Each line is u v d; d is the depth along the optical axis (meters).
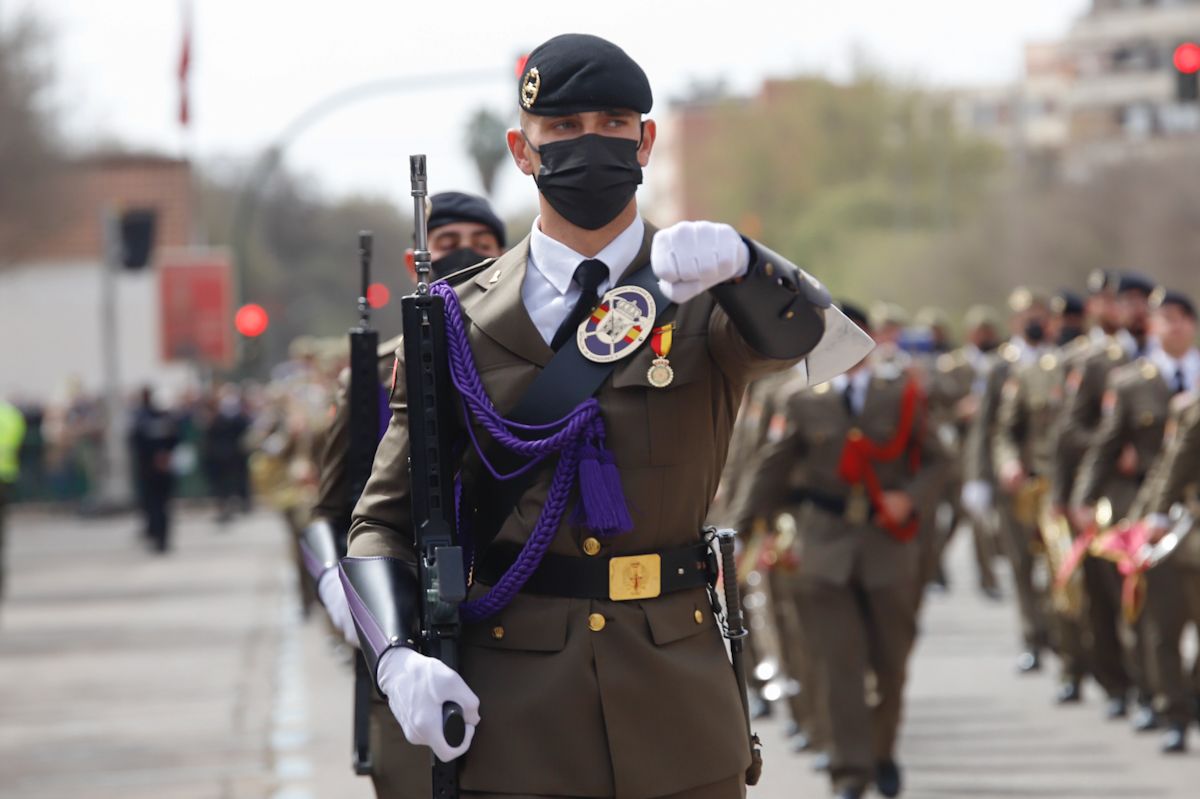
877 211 188.75
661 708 10.20
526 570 10.16
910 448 23.06
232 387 99.38
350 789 23.91
